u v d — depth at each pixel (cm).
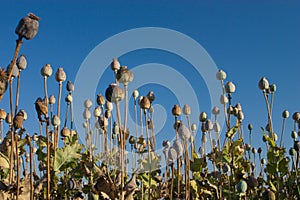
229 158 171
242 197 180
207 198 186
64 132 166
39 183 142
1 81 90
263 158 209
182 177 171
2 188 109
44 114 110
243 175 169
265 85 186
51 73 130
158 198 164
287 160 179
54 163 138
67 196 159
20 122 105
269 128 189
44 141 152
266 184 181
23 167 162
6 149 125
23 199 112
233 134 167
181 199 147
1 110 137
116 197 120
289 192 175
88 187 152
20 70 110
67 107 167
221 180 171
